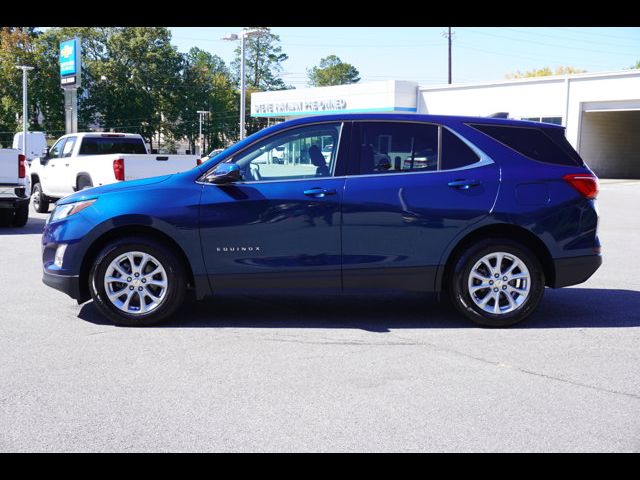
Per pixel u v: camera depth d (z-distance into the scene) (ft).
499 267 19.52
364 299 23.57
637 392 14.47
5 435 12.14
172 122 282.56
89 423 12.68
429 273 19.54
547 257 19.99
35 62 230.68
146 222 19.16
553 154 20.08
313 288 19.71
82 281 19.72
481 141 19.86
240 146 19.79
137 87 255.70
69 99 150.00
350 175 19.54
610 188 94.32
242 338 18.43
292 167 19.69
